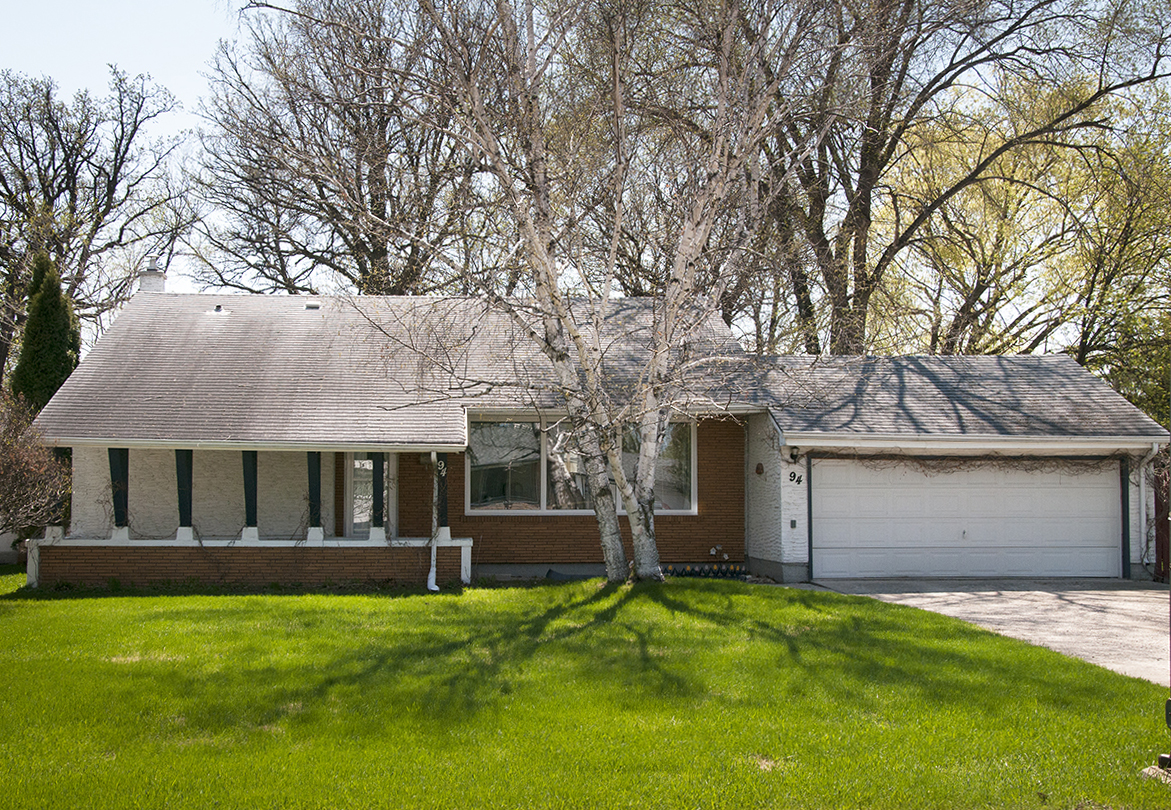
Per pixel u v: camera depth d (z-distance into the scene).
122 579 15.05
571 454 17.83
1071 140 25.30
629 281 22.70
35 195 29.98
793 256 16.89
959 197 27.31
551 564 17.59
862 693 8.04
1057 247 26.64
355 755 6.54
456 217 13.71
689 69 14.35
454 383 16.97
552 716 7.42
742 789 5.96
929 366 19.44
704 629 10.63
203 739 6.87
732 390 16.72
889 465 16.94
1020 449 16.86
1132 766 6.33
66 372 20.25
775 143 19.20
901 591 14.95
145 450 16.78
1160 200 23.38
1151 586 15.77
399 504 17.58
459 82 11.97
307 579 15.27
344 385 16.78
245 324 18.58
